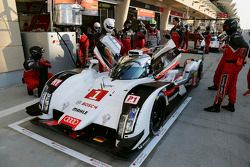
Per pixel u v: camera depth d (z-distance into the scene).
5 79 4.95
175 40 7.65
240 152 2.51
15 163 2.24
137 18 14.70
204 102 4.11
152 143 2.63
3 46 4.82
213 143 2.68
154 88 2.56
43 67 4.12
